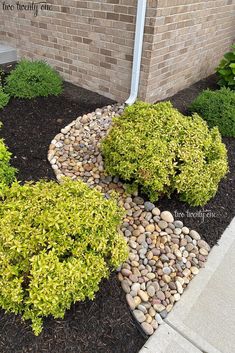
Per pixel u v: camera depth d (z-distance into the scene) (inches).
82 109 135.3
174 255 83.8
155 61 128.5
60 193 68.5
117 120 99.6
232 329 70.7
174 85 155.9
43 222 61.9
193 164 87.0
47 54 164.6
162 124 92.0
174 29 130.3
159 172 83.5
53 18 148.9
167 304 74.4
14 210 65.6
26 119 125.2
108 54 136.3
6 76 156.6
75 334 64.7
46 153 109.8
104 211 67.6
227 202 102.7
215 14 159.6
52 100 139.9
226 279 81.4
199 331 69.8
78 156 110.2
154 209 91.5
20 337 62.7
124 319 69.1
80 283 59.4
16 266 59.0
